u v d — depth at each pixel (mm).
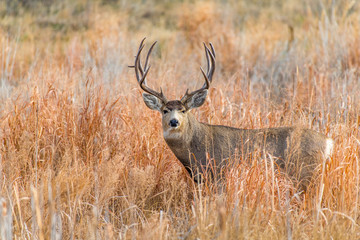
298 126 24266
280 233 20578
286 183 24219
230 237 19234
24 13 67688
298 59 44750
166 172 25938
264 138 26031
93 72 36906
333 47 46094
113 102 31125
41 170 25281
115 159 24516
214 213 20766
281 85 41375
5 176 23875
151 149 27750
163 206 24750
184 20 63656
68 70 41688
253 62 48250
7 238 19031
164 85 34750
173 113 25781
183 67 44062
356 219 22203
